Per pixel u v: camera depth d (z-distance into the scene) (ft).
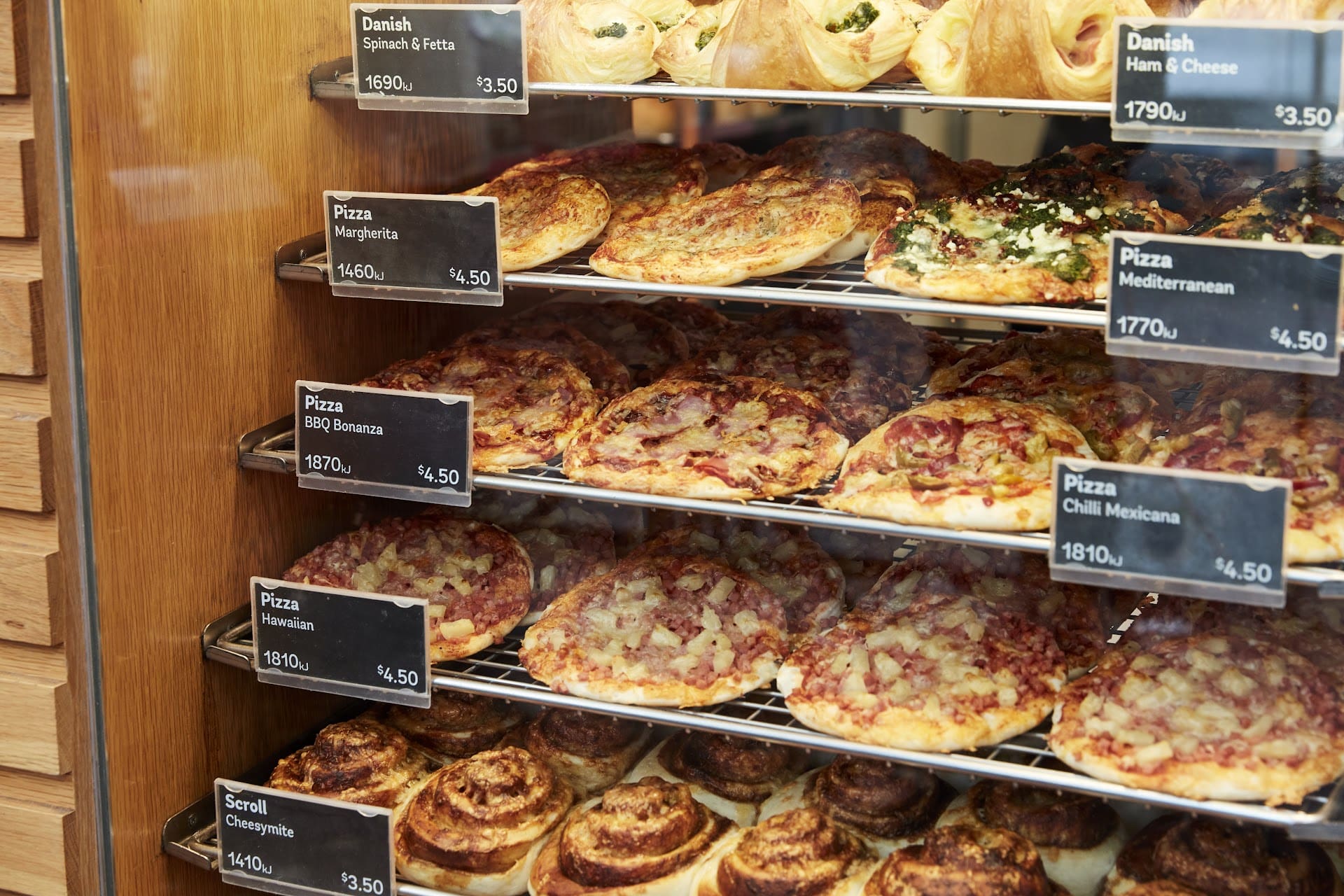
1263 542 4.81
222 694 6.40
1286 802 4.88
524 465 6.22
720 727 5.70
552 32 6.00
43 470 5.35
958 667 5.70
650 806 5.83
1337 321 4.63
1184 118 4.79
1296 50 4.56
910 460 5.82
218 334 6.11
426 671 5.95
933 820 5.91
